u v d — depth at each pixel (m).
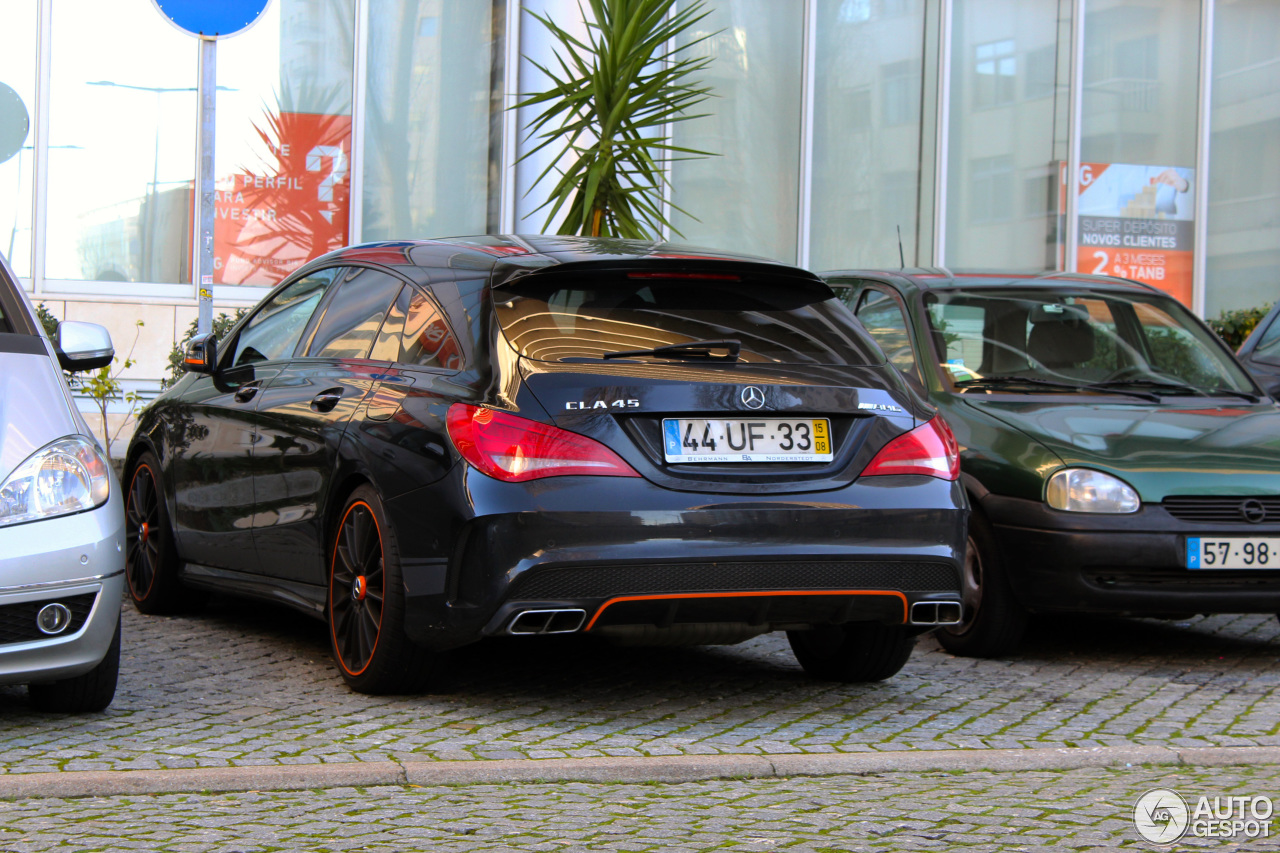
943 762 4.22
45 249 10.95
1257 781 4.11
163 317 11.13
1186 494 5.70
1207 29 14.09
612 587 4.32
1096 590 5.70
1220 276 14.33
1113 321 7.03
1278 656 6.22
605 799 3.74
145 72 11.17
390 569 4.62
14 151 10.87
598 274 4.73
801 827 3.50
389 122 11.73
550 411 4.36
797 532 4.46
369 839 3.31
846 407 4.61
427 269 5.07
